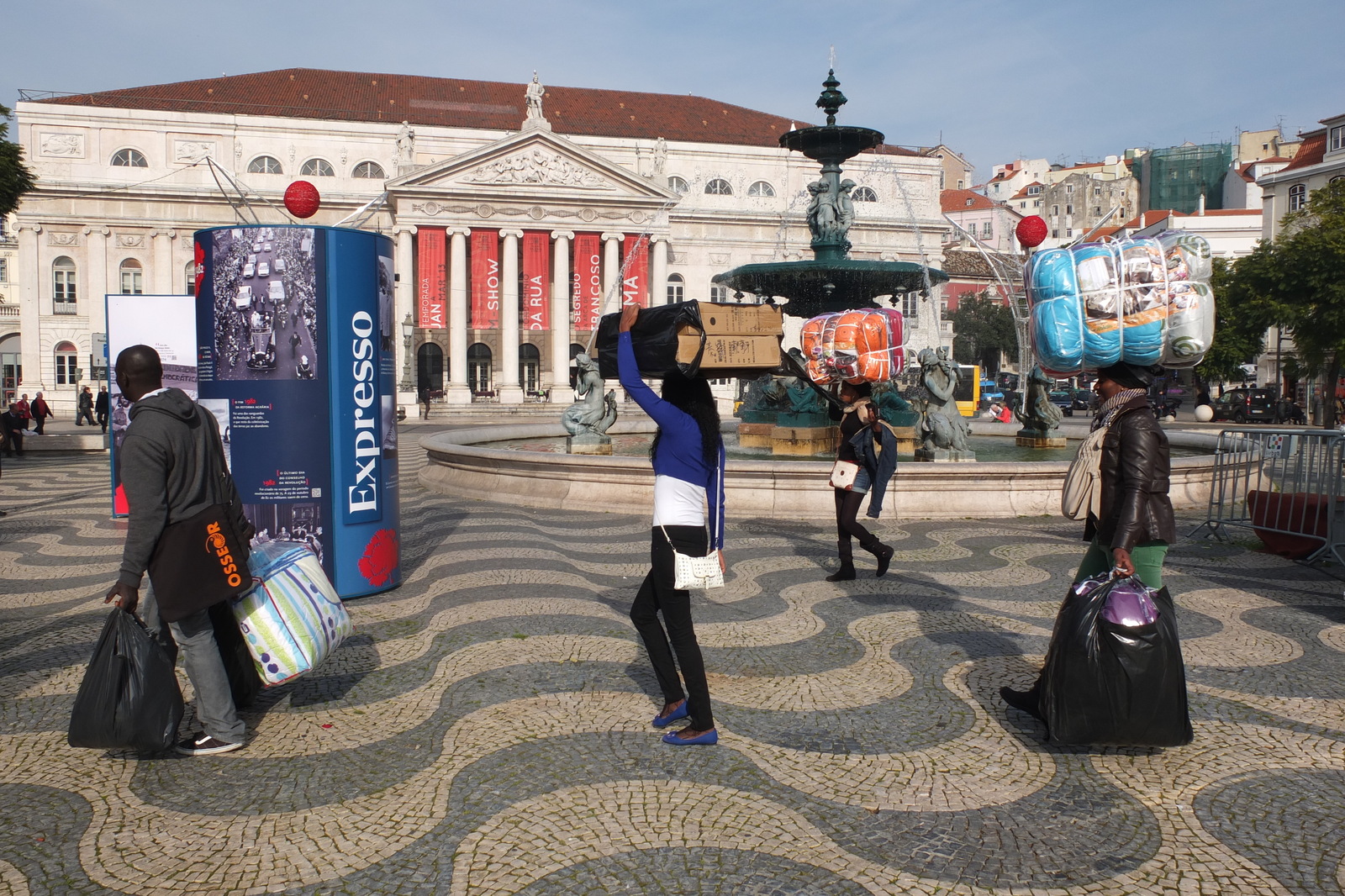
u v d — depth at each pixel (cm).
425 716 418
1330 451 776
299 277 609
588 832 311
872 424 684
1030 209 10725
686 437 372
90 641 540
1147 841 307
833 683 464
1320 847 303
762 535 891
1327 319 3100
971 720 414
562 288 5359
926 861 295
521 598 631
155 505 347
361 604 625
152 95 5581
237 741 381
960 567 745
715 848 301
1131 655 349
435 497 1192
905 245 5988
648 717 417
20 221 5138
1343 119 4650
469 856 296
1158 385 4356
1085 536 416
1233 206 9456
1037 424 1514
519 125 5803
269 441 611
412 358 4997
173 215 5303
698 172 5934
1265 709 430
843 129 1315
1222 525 972
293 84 5897
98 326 5231
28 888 279
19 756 378
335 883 281
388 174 5597
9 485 1427
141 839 309
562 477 1081
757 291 1387
